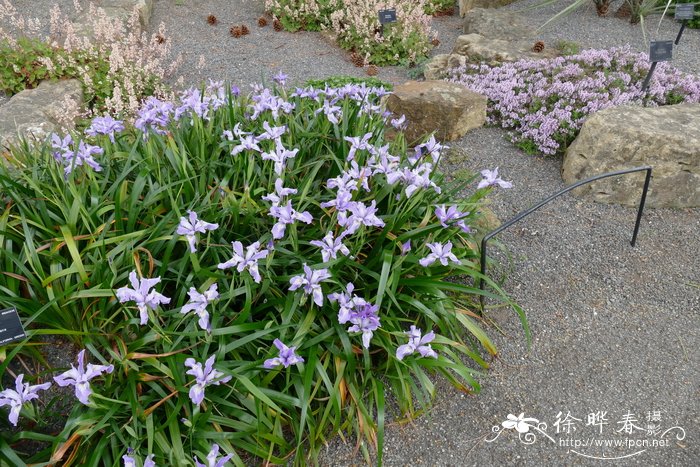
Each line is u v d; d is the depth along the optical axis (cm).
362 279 276
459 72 554
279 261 261
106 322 228
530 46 603
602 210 392
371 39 654
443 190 322
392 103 464
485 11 695
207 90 504
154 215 273
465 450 250
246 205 264
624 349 297
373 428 244
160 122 320
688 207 393
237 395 231
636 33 678
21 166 302
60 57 523
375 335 257
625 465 246
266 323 237
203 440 216
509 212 390
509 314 314
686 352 296
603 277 339
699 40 655
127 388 218
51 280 227
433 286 269
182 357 225
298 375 240
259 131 327
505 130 486
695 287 334
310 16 724
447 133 463
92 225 261
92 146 290
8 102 484
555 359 291
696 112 409
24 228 241
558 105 462
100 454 204
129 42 580
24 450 224
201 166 292
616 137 380
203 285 239
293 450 240
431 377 279
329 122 337
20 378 193
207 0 809
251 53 671
